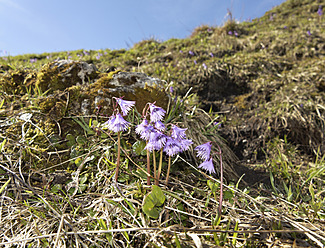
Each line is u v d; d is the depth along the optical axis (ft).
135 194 0.87
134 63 3.28
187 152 1.19
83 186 0.93
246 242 0.72
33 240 0.75
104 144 1.09
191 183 1.03
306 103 1.71
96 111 1.19
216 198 0.92
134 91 1.26
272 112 1.74
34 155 1.02
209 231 0.70
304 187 1.15
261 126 1.68
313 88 1.86
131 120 1.17
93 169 1.01
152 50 3.78
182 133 0.77
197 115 1.44
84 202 0.88
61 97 1.22
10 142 1.06
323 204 0.94
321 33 2.87
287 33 3.15
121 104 0.79
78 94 1.23
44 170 0.99
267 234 0.75
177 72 2.51
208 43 3.54
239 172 1.33
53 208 0.83
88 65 1.40
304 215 0.87
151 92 1.28
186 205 0.89
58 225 0.78
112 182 0.93
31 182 0.95
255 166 1.41
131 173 0.98
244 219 0.83
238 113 1.89
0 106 1.18
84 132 1.14
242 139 1.64
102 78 1.30
